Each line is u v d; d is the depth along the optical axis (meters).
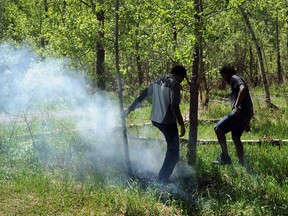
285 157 6.80
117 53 6.31
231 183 5.91
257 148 7.71
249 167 6.52
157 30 6.38
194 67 6.67
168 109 5.80
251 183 5.77
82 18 7.35
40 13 19.38
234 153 7.36
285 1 13.58
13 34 21.28
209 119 11.02
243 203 5.12
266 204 5.20
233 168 6.38
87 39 6.90
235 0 6.36
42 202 5.19
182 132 5.77
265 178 5.93
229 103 15.38
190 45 6.24
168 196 5.39
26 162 6.98
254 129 9.68
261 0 8.93
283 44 27.62
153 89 5.97
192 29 6.05
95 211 4.99
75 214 4.91
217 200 5.30
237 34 21.97
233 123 6.61
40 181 5.84
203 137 8.88
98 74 8.98
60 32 7.76
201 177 6.14
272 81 28.56
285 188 5.58
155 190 5.44
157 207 5.11
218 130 6.67
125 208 5.07
